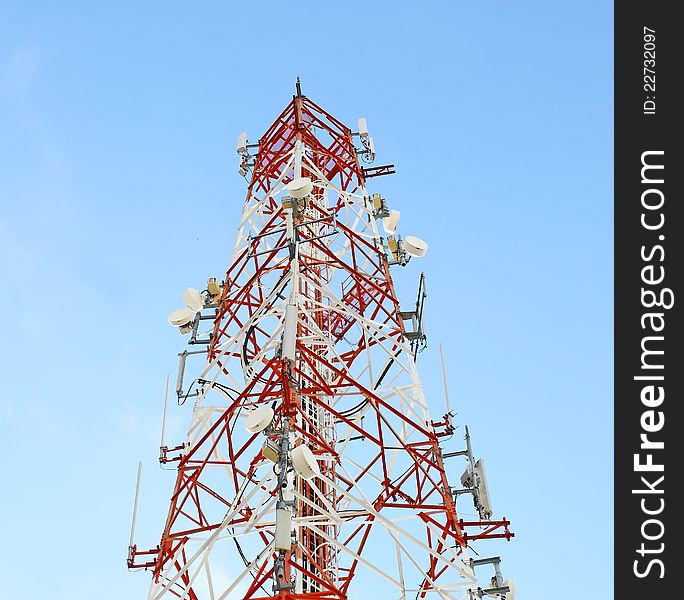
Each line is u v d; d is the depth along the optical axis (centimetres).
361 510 2045
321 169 3016
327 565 2098
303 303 2458
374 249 2650
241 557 1964
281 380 1958
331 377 2462
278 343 2208
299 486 2073
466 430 2286
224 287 2527
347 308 2386
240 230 2684
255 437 2020
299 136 2952
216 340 2389
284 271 2447
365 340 2369
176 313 2508
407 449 2133
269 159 3045
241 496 1956
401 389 2255
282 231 2594
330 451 2053
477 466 2205
